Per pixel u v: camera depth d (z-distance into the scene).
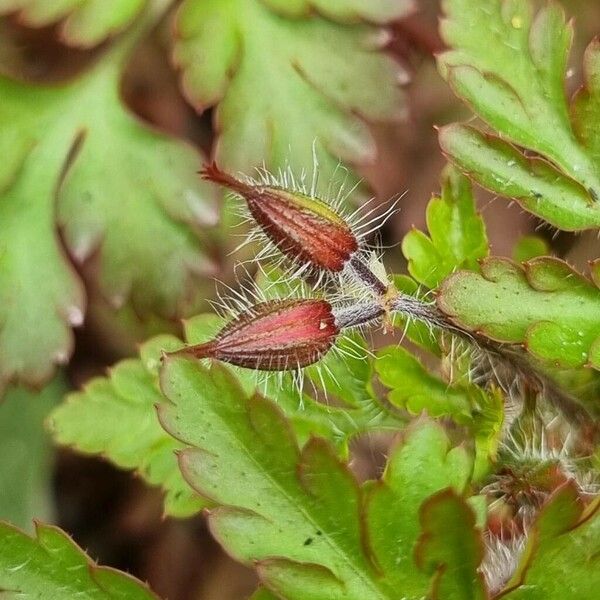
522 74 0.17
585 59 0.17
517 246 0.18
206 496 0.16
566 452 0.17
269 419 0.16
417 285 0.18
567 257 0.18
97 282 0.20
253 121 0.20
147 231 0.20
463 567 0.16
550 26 0.17
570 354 0.17
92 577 0.17
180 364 0.16
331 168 0.20
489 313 0.17
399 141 0.21
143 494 0.21
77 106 0.20
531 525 0.16
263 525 0.16
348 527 0.16
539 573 0.16
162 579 0.21
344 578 0.16
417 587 0.16
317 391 0.18
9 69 0.21
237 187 0.16
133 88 0.22
